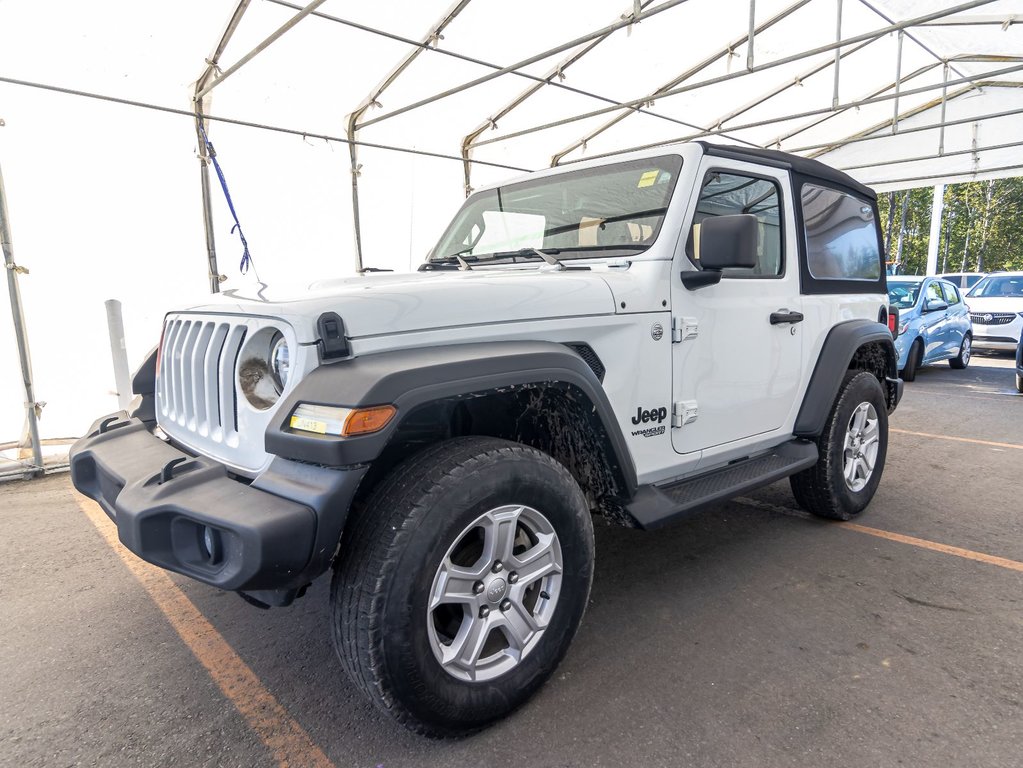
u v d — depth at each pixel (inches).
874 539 139.6
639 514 93.8
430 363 69.2
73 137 210.8
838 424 138.9
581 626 103.7
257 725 81.2
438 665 71.4
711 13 272.2
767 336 120.4
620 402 94.3
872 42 334.0
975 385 371.9
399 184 306.0
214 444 82.0
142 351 231.1
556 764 72.9
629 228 107.0
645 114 359.6
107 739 78.7
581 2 239.5
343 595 68.4
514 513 76.4
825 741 75.8
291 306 72.4
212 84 224.1
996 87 416.8
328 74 250.7
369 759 74.7
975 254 1551.4
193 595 118.3
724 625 103.3
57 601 116.3
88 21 194.1
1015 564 125.8
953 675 88.9
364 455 63.1
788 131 444.5
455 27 241.0
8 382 202.7
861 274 155.7
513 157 358.6
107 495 84.7
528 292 84.8
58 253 211.0
